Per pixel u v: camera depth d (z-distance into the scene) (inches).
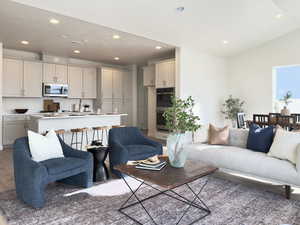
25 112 244.5
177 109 99.6
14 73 232.8
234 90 282.0
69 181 121.5
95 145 135.4
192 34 200.7
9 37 193.6
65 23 158.9
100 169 126.3
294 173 99.2
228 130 150.9
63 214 89.0
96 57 279.1
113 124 222.8
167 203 98.7
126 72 327.6
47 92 254.4
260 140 128.1
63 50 241.0
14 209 92.9
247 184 122.5
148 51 245.3
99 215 88.4
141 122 343.9
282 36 240.5
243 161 116.3
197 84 246.5
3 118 222.8
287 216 87.4
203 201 100.8
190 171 89.0
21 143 107.4
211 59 265.0
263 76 256.5
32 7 132.9
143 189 114.8
